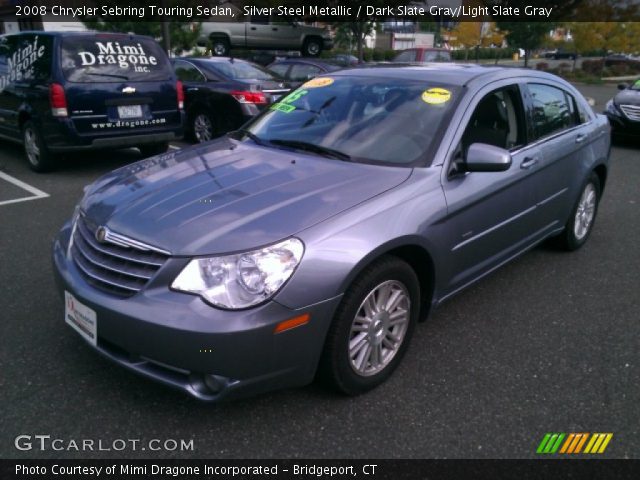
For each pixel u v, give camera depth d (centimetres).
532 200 400
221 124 928
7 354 319
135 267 259
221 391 247
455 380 309
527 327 371
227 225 258
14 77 750
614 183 795
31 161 752
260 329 240
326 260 255
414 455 254
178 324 237
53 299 386
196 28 1522
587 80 3194
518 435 268
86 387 292
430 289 324
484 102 362
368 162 328
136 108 741
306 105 396
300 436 263
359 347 282
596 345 351
